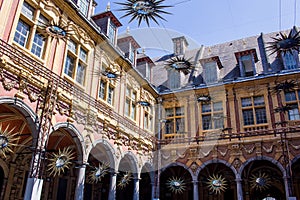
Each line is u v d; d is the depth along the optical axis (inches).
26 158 400.2
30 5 315.6
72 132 331.9
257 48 636.7
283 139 473.1
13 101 256.2
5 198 363.6
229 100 550.9
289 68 531.5
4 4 277.1
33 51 311.0
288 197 438.3
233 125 531.5
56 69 333.1
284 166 459.2
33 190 243.0
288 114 502.6
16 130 350.0
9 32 277.7
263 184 504.1
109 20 472.1
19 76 266.4
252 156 489.7
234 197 552.7
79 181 324.8
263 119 522.0
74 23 378.3
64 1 356.5
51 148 411.5
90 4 447.5
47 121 287.0
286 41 249.9
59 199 446.6
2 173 368.2
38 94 286.8
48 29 291.7
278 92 474.0
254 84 543.2
